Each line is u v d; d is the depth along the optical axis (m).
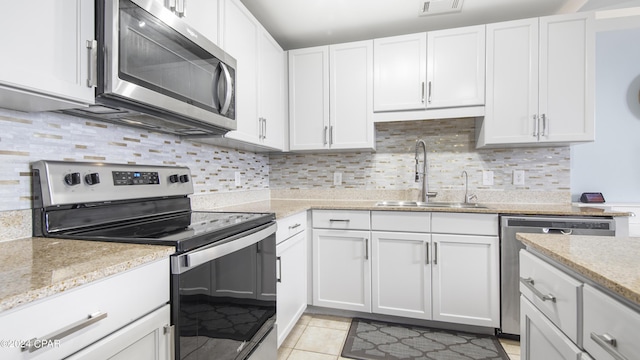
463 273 1.97
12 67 0.77
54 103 0.96
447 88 2.22
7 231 0.98
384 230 2.12
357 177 2.72
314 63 2.50
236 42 1.79
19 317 0.54
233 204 2.29
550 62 2.04
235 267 1.23
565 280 0.81
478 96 2.16
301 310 2.12
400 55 2.32
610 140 2.50
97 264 0.71
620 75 2.49
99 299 0.69
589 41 1.99
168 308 0.89
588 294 0.71
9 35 0.76
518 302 1.86
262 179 2.80
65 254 0.81
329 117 2.47
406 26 2.39
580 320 0.74
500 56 2.12
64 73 0.89
